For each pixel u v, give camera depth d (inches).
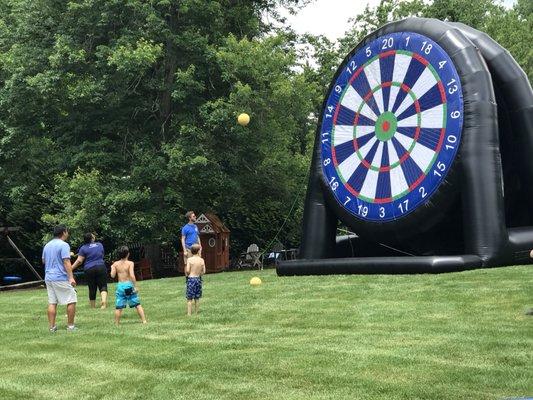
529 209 709.9
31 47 1051.9
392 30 704.4
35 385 277.1
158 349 339.6
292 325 400.5
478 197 618.8
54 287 427.5
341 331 368.5
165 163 1009.5
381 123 693.3
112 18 1003.3
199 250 478.9
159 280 810.2
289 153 1167.6
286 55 1079.6
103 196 987.9
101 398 253.0
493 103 636.1
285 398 238.7
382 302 461.4
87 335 398.3
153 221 986.1
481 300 439.2
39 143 1117.1
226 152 1069.8
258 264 1299.2
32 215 1255.5
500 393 233.1
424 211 649.6
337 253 780.6
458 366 271.3
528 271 540.4
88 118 1055.6
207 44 1048.8
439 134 645.9
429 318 389.7
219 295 561.9
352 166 713.0
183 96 989.8
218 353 321.1
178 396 248.5
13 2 1107.3
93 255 561.9
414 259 604.7
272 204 1189.7
